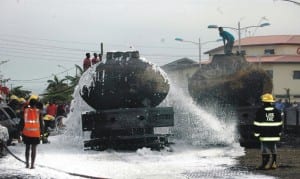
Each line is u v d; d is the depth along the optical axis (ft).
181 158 62.54
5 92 127.03
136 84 70.69
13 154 65.62
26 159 55.01
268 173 50.11
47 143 83.97
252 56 271.08
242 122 75.77
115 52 73.20
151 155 65.72
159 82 71.67
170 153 67.87
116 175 49.37
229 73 77.71
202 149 71.97
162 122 69.51
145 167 54.70
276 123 52.75
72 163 58.29
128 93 70.59
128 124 68.90
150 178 47.47
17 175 49.67
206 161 59.41
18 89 226.79
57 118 118.42
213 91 77.66
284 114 97.96
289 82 259.19
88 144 70.90
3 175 49.67
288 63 259.19
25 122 54.70
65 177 48.24
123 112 69.10
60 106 130.11
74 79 204.33
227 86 77.00
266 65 261.24
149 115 69.21
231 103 77.05
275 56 271.69
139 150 67.51
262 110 53.21
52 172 51.26
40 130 55.98
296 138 88.02
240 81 76.48
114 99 70.74
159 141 69.46
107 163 58.18
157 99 72.02
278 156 63.62
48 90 233.96
